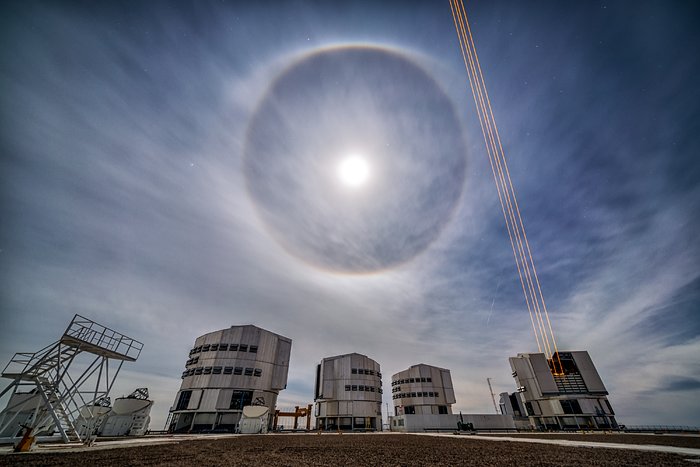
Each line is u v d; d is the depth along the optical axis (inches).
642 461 518.0
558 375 2455.7
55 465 400.5
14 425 878.4
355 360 2664.9
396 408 3078.2
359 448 805.2
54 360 697.6
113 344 792.3
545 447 788.0
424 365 3011.8
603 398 2305.6
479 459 583.5
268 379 2047.2
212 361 1941.4
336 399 2487.7
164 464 457.1
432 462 550.9
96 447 622.2
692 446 754.8
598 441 968.9
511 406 3026.6
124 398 1413.6
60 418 740.0
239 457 581.9
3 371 629.6
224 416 1784.0
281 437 1321.4
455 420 2480.3
